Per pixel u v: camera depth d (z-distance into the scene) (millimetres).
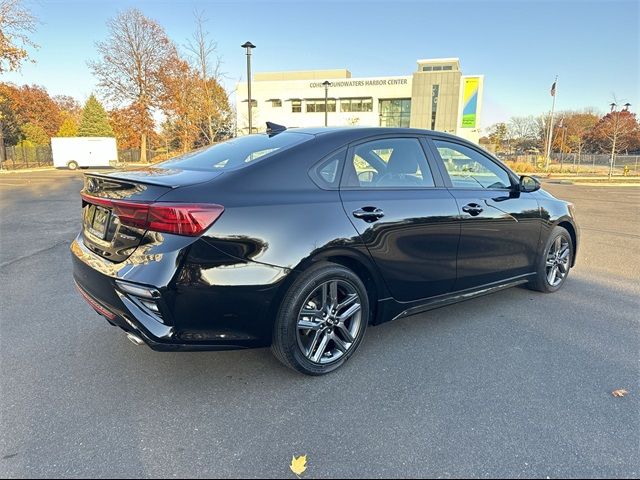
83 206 3115
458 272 3584
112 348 3268
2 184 19781
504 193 3977
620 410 2539
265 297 2574
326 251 2758
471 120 51188
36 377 2850
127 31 42656
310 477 2012
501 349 3307
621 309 4180
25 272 5312
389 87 54250
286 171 2785
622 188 22188
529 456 2150
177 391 2709
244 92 57094
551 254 4574
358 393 2705
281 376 2898
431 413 2500
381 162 3238
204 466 2076
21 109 55875
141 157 46094
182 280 2365
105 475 2012
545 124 54812
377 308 3215
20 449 2170
